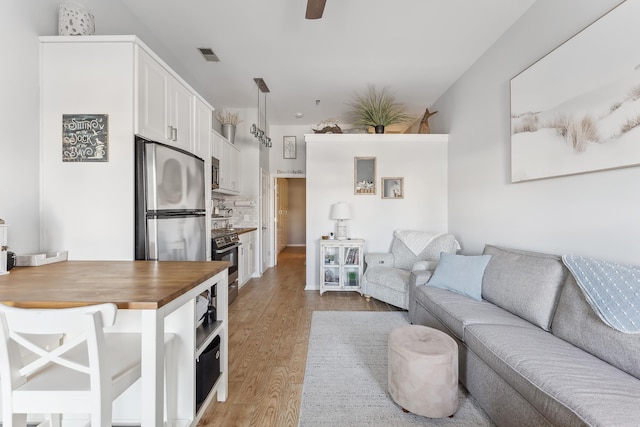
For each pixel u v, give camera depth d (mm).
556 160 2146
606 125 1754
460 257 2641
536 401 1208
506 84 2795
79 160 1911
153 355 1018
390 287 3389
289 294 4070
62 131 1906
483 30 2789
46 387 1005
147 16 2592
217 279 1646
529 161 2420
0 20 1611
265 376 2033
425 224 4250
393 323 3004
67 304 993
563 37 2109
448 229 4191
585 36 1891
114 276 1409
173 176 2201
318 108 4922
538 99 2312
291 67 3520
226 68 3551
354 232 4297
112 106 1919
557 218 2174
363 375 2047
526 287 1946
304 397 1804
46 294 1085
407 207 4270
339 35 2879
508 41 2754
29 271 1530
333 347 2465
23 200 1768
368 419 1617
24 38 1765
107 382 968
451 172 4070
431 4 2432
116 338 1402
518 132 2543
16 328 901
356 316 3209
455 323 1961
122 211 1921
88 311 903
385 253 4047
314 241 4324
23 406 984
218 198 4926
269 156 5953
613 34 1708
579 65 1938
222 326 1762
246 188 5184
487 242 3141
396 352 1688
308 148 4320
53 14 1956
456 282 2486
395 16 2582
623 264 1691
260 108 4918
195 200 2584
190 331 1476
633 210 1641
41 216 1891
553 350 1458
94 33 2068
